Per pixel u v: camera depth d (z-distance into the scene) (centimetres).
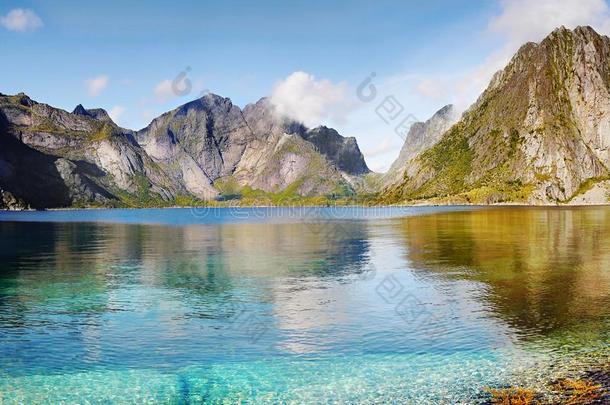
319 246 9638
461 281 5366
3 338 3469
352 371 2797
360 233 13125
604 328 3509
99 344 3331
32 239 11969
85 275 6141
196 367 2900
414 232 12925
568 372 2708
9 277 6022
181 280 5747
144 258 7906
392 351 3108
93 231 15388
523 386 2534
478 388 2523
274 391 2555
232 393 2542
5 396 2534
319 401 2428
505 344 3197
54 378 2758
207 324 3794
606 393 2427
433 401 2391
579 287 4938
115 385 2659
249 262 7294
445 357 2981
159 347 3262
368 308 4228
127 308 4347
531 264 6494
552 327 3553
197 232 14725
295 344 3288
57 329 3684
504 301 4375
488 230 13075
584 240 9806
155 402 2456
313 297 4719
